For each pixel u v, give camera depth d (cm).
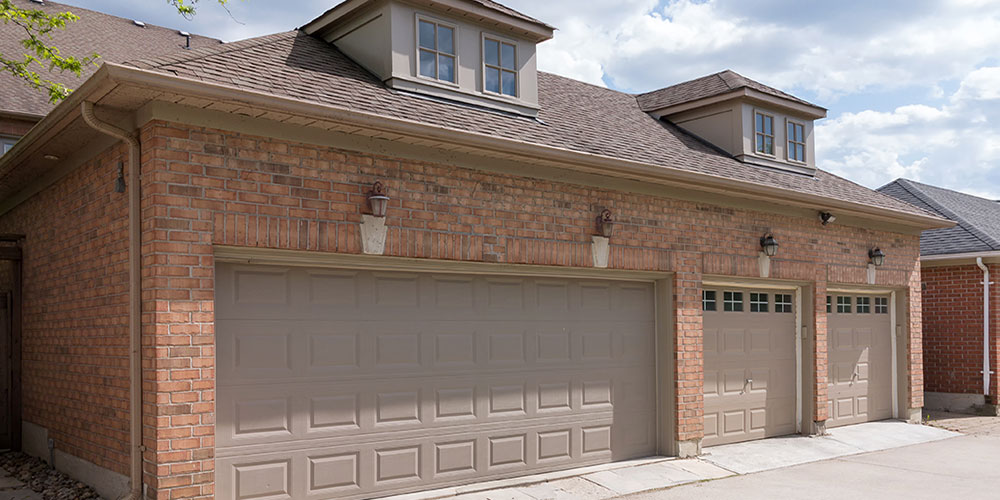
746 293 1151
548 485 849
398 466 780
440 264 807
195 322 646
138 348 653
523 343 883
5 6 1063
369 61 915
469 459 830
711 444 1082
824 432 1208
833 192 1286
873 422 1361
